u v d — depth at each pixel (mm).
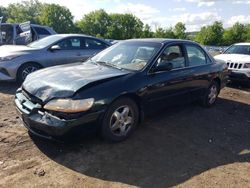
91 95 3830
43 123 3709
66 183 3293
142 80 4496
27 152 3904
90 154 3938
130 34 90438
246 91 9008
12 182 3250
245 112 6531
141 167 3703
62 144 4160
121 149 4133
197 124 5398
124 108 4297
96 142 4273
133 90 4289
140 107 4555
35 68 7812
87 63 5184
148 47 5117
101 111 3916
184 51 5570
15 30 12477
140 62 4793
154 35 91625
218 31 85375
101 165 3691
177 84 5195
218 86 6750
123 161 3816
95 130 3977
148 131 4855
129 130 4449
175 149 4266
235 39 83250
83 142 4250
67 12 81188
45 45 8164
